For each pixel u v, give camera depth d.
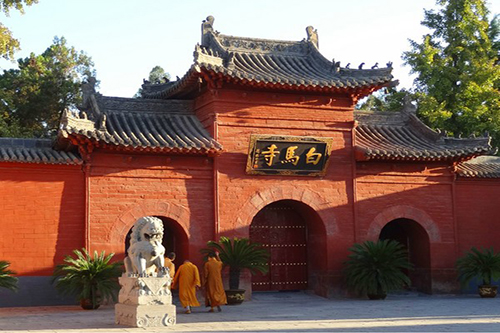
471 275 28.19
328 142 27.50
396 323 18.27
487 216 30.55
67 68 46.22
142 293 17.61
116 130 25.84
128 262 18.72
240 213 26.72
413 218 29.19
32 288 24.02
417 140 29.97
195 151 25.59
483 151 28.33
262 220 29.34
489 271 28.03
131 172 25.72
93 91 27.75
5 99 39.56
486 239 30.39
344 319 19.50
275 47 30.11
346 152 28.48
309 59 30.25
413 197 29.36
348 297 27.78
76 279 22.78
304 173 27.69
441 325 17.72
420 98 41.97
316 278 28.77
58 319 19.72
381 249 26.77
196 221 26.30
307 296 28.27
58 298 24.34
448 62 42.75
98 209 25.11
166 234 28.17
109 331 16.48
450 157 28.62
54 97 42.88
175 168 26.28
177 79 30.58
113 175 25.47
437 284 29.20
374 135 29.95
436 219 29.55
